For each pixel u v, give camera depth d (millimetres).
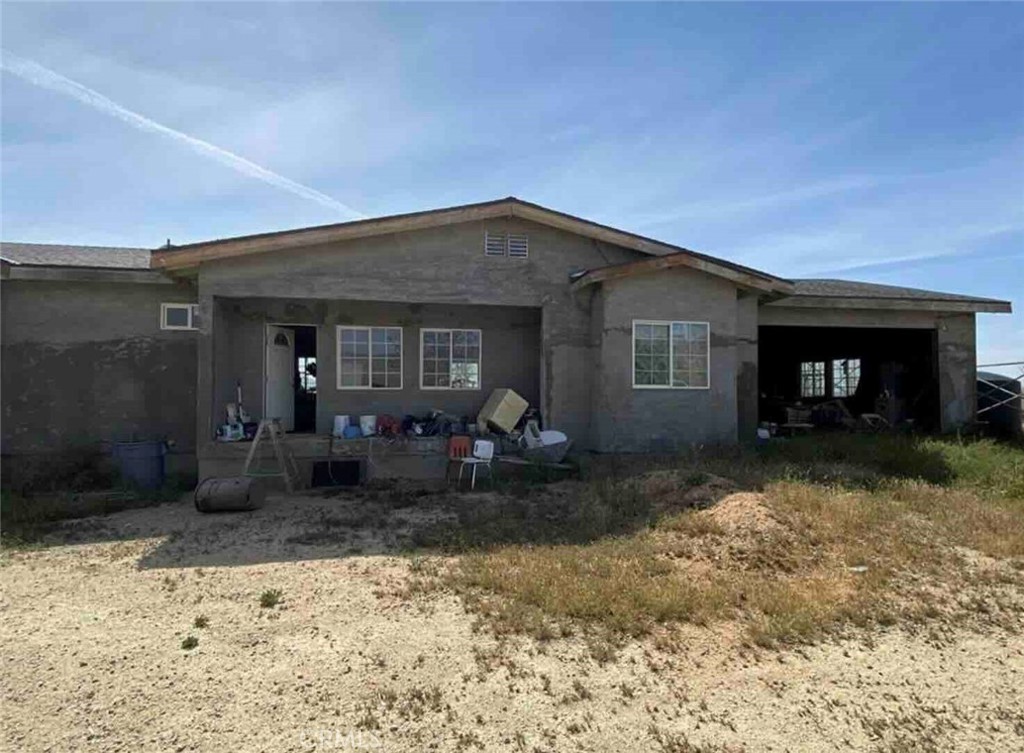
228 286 10023
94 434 11094
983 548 6254
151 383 11297
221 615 4738
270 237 9844
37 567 5961
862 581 5340
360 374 12008
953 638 4371
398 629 4445
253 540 6914
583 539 6656
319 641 4258
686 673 3832
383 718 3328
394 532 7195
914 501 7941
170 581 5520
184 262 9625
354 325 12008
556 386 11297
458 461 10547
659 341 11109
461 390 12414
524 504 8445
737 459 10289
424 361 12281
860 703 3523
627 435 10945
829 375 20531
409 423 11703
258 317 11586
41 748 3049
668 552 6137
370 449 10547
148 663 3943
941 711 3449
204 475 9930
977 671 3906
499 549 6270
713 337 11336
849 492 8289
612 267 10680
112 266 10961
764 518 6758
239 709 3410
